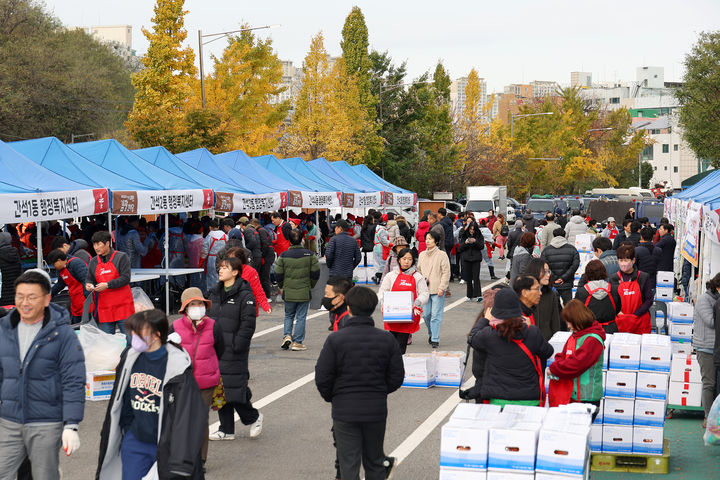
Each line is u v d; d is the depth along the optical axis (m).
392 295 10.87
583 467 5.32
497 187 49.00
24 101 50.72
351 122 50.56
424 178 61.03
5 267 11.04
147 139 33.66
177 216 19.62
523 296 7.22
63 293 14.88
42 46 54.75
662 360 7.38
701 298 8.71
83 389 5.47
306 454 7.77
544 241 18.75
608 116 106.12
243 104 43.41
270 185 22.64
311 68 47.84
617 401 7.49
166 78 34.34
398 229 23.20
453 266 24.80
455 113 72.81
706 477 7.31
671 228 17.09
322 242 28.59
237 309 7.90
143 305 12.68
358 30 54.19
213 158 22.28
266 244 19.58
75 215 13.23
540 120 88.94
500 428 5.47
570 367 6.85
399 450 7.84
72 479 7.08
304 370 11.80
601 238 11.95
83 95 57.41
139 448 5.41
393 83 59.47
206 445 7.20
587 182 97.38
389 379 5.85
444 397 10.20
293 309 13.43
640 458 7.48
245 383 7.99
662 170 140.62
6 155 13.31
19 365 5.39
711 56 39.06
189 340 7.09
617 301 9.55
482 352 6.42
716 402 7.50
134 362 5.39
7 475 5.45
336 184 27.64
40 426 5.40
